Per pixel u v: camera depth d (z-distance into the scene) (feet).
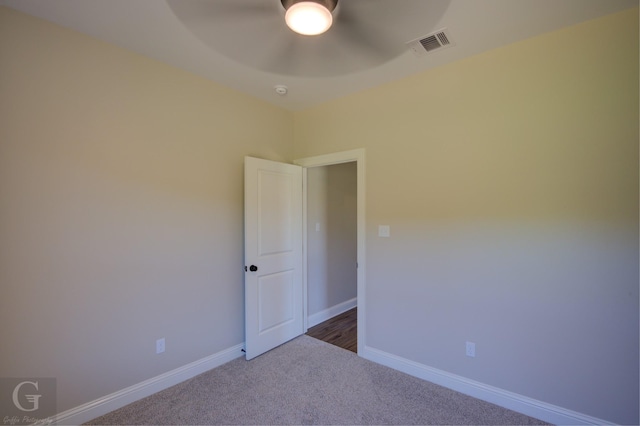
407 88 8.74
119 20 6.21
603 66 6.13
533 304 6.85
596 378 6.22
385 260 9.18
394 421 6.67
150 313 7.66
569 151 6.47
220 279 9.23
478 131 7.56
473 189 7.63
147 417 6.78
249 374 8.63
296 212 11.24
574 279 6.42
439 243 8.15
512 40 6.94
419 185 8.51
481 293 7.51
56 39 6.32
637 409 5.87
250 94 10.00
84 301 6.64
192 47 7.20
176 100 8.21
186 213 8.41
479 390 7.51
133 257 7.37
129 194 7.32
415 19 5.96
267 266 10.09
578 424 6.36
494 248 7.34
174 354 8.13
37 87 6.08
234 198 9.64
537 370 6.81
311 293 12.56
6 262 5.74
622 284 5.98
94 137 6.79
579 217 6.36
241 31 6.26
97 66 6.86
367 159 9.60
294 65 7.94
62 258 6.35
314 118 11.08
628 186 5.92
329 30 6.24
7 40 5.78
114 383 7.05
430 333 8.30
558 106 6.58
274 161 10.57
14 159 5.81
